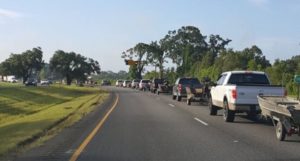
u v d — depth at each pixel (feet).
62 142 49.24
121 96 178.40
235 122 70.59
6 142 48.55
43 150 43.88
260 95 62.75
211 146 45.98
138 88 299.58
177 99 138.82
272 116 53.06
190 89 115.75
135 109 101.65
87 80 548.31
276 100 57.62
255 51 238.27
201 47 418.10
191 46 407.85
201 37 422.82
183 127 63.77
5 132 63.21
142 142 49.14
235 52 228.43
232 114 70.54
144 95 189.06
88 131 59.41
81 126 65.77
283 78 153.48
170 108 104.06
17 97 189.88
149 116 82.33
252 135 54.54
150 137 53.21
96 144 47.75
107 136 54.24
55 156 40.50
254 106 68.08
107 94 204.54
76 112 93.91
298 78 105.70
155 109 100.99
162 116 82.12
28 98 191.01
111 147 45.73
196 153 41.88
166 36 437.17
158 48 441.68
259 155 40.70
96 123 70.08
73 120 75.51
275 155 40.70
